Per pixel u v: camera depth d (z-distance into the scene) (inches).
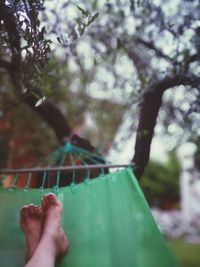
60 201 89.9
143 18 100.6
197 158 129.8
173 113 120.0
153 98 97.7
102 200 87.4
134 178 86.7
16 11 66.9
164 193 544.7
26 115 154.6
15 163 162.2
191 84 94.9
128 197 85.4
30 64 73.7
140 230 81.2
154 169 538.3
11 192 93.3
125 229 82.3
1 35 72.7
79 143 116.9
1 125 156.8
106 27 111.9
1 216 90.3
